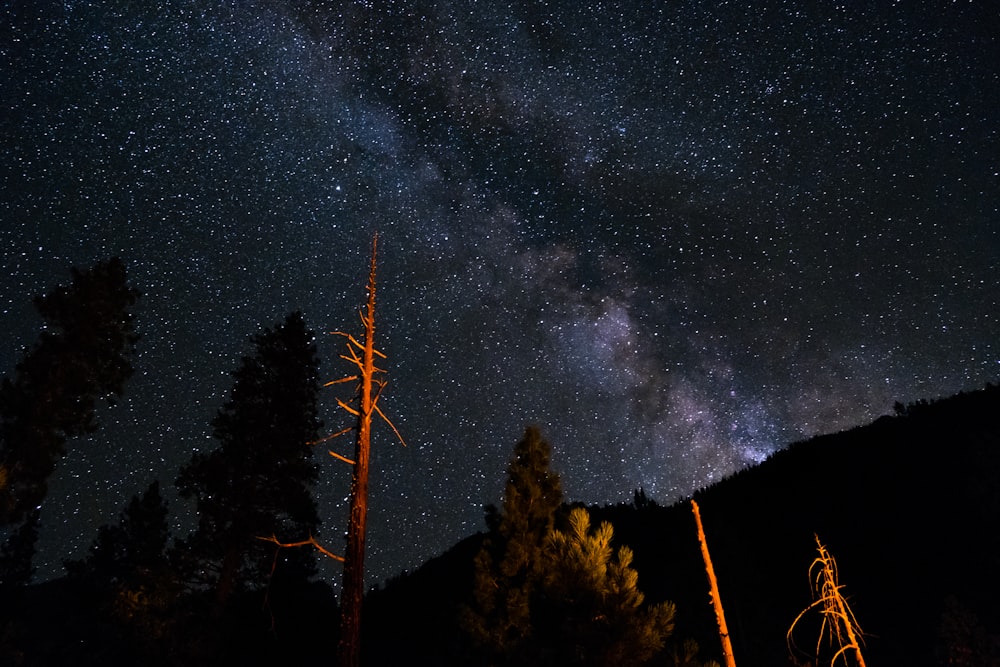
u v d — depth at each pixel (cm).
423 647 2244
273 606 2050
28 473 1775
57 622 2552
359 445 1055
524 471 1166
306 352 2388
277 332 2391
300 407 2267
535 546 1087
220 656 1861
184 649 1809
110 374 1930
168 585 1889
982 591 1927
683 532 2816
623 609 955
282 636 2027
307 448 2228
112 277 2009
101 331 1944
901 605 2038
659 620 965
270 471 2138
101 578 2603
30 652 2280
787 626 2067
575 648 947
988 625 1791
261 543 2066
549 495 1152
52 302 1931
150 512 2752
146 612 1852
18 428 1808
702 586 2112
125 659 2283
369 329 1140
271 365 2339
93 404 1905
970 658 1470
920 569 2172
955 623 1527
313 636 2120
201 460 2106
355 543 988
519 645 988
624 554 1017
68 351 1892
